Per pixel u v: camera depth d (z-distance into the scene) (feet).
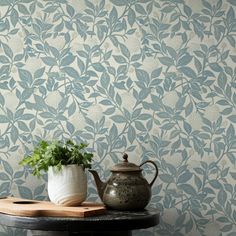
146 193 5.65
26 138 6.46
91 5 6.64
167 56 6.70
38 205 5.46
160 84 6.67
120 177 5.65
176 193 6.59
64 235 5.02
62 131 6.51
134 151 6.57
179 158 6.62
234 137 6.70
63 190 5.48
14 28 6.52
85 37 6.61
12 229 6.33
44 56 6.54
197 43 6.73
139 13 6.69
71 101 6.54
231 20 6.73
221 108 6.71
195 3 6.75
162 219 6.55
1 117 6.44
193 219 6.58
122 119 6.59
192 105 6.68
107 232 5.21
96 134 6.55
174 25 6.73
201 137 6.66
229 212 6.63
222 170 6.66
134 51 6.66
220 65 6.74
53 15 6.59
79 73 6.57
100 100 6.58
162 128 6.63
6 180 6.39
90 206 5.57
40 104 6.50
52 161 5.52
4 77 6.47
